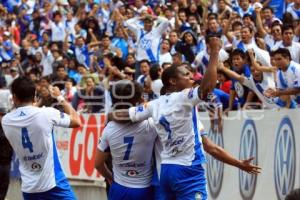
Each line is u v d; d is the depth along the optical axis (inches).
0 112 827.4
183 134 554.6
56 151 621.6
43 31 1626.5
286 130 711.7
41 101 962.7
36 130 609.0
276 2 1238.3
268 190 736.3
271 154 734.5
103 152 611.2
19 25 1774.1
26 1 1824.6
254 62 797.2
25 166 622.8
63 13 1652.3
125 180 602.9
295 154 696.4
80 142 1000.2
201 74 1005.2
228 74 820.6
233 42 1023.6
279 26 960.3
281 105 787.4
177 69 567.2
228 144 798.5
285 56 773.9
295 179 695.1
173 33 1145.4
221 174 810.8
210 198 836.0
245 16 1056.2
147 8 1368.1
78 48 1427.2
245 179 768.3
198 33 1209.4
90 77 1076.5
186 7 1328.7
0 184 787.4
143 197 601.9
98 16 1557.6
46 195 618.5
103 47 1290.6
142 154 594.6
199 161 558.3
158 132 569.6
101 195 958.4
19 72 1493.6
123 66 1139.9
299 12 1115.9
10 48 1654.8
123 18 1366.9
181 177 556.4
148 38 1161.4
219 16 1184.8
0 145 778.2
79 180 1003.3
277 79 786.2
